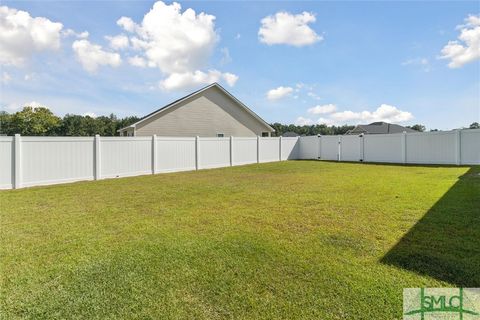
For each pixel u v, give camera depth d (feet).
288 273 8.34
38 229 12.87
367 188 22.89
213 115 60.59
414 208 15.81
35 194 21.94
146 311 6.57
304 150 63.93
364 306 6.62
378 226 12.70
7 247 10.68
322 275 8.17
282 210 15.99
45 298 7.18
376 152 52.37
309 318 6.21
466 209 15.35
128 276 8.30
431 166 42.37
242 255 9.71
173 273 8.46
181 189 23.82
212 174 35.35
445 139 44.01
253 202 18.25
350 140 56.13
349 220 13.78
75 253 10.07
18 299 7.14
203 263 9.12
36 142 26.43
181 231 12.42
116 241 11.26
